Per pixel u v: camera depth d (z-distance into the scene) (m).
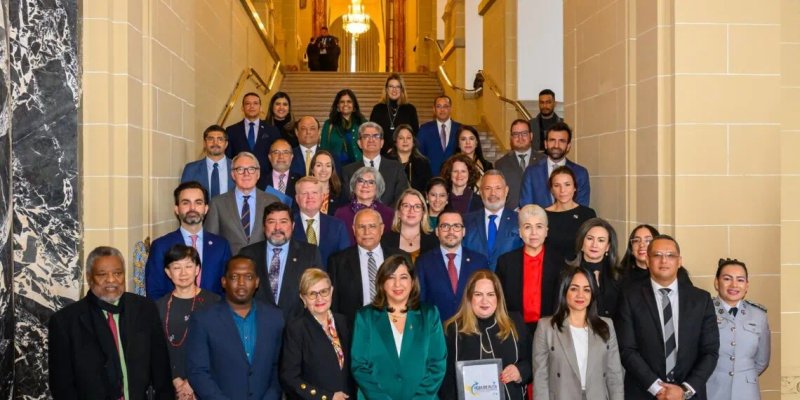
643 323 4.62
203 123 8.87
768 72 5.56
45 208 5.08
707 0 5.52
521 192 6.59
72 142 5.10
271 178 6.72
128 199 5.30
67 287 5.10
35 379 5.07
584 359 4.42
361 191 5.92
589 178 6.83
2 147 4.25
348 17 24.89
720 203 5.55
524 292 5.08
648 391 4.57
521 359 4.54
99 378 4.11
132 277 5.36
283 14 21.59
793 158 6.79
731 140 5.55
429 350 4.36
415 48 23.42
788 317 6.78
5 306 4.32
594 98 6.70
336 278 5.07
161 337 4.37
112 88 5.26
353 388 4.50
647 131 5.81
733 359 4.81
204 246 5.29
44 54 5.08
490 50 13.19
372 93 17.48
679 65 5.51
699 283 5.55
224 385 4.32
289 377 4.32
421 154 7.52
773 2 5.54
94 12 5.18
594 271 5.07
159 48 5.93
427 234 5.57
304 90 17.17
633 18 5.98
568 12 7.29
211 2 9.34
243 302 4.38
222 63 10.21
